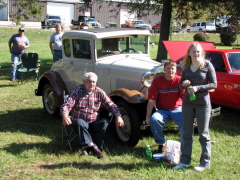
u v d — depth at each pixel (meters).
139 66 5.31
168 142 4.55
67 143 5.07
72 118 4.89
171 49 7.91
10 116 6.84
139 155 4.66
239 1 12.07
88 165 4.30
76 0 44.81
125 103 5.02
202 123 3.98
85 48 6.01
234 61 6.68
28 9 37.06
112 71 5.61
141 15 15.55
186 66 4.02
